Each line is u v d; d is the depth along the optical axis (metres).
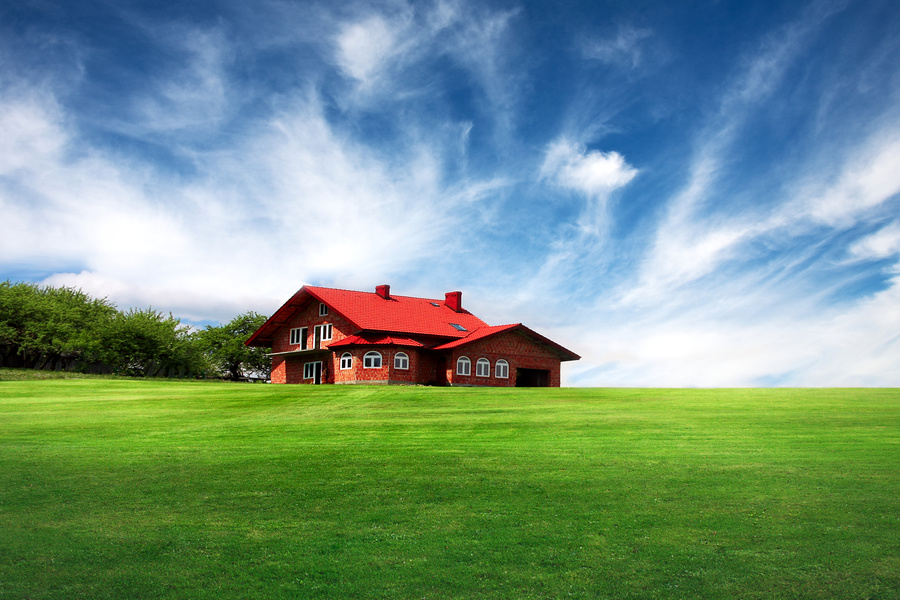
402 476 12.33
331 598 7.23
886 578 7.50
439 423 19.73
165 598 7.25
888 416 19.56
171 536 9.14
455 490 11.27
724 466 12.65
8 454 15.00
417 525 9.48
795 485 11.13
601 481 11.67
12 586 7.54
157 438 17.52
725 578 7.59
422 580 7.65
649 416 20.50
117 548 8.70
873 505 9.95
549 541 8.77
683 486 11.23
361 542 8.84
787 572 7.71
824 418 19.30
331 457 14.27
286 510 10.28
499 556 8.30
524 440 16.14
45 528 9.48
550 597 7.20
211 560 8.27
